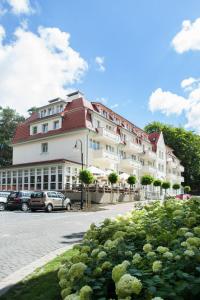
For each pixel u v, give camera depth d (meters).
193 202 6.26
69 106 42.75
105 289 2.94
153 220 5.16
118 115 50.62
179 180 71.31
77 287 3.02
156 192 53.16
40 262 7.60
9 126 66.06
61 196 27.17
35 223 16.72
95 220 18.33
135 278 2.56
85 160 38.50
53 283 5.46
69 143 40.25
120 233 4.48
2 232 13.30
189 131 76.69
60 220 18.30
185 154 75.44
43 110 45.38
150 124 80.50
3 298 5.04
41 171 36.97
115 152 46.56
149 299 2.52
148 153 55.50
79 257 3.65
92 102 45.06
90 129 39.03
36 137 43.59
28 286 5.55
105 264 3.28
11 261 7.97
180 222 4.83
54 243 10.68
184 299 2.60
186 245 3.45
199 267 2.91
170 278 2.76
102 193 33.75
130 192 40.22
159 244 4.05
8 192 29.59
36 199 25.77
